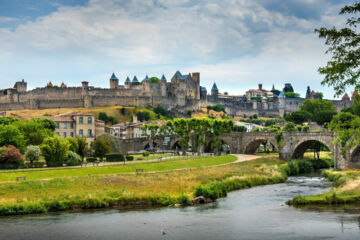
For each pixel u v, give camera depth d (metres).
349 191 80.69
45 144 108.31
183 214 67.00
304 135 145.38
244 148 176.12
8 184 77.50
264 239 51.00
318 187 97.94
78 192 77.00
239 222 60.31
